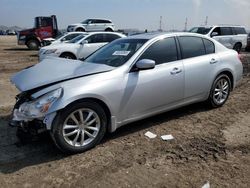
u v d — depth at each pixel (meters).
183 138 4.76
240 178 3.61
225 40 19.27
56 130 4.04
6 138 4.88
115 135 4.90
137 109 4.78
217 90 6.09
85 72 4.40
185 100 5.48
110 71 4.53
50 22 25.52
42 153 4.34
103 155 4.23
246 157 4.13
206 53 5.87
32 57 18.59
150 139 4.74
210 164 3.95
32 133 4.15
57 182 3.60
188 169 3.83
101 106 4.41
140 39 5.28
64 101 3.98
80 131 4.26
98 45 13.84
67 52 13.23
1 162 4.09
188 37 5.63
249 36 21.34
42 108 3.97
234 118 5.65
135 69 4.73
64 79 4.22
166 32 5.55
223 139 4.70
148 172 3.78
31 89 4.11
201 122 5.45
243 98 7.09
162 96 5.04
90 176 3.71
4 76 10.98
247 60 14.77
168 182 3.55
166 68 5.07
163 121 5.49
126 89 4.55
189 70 5.39
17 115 4.26
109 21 29.89
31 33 25.16
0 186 3.53
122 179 3.63
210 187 3.44
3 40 42.72
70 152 4.22
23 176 3.74
